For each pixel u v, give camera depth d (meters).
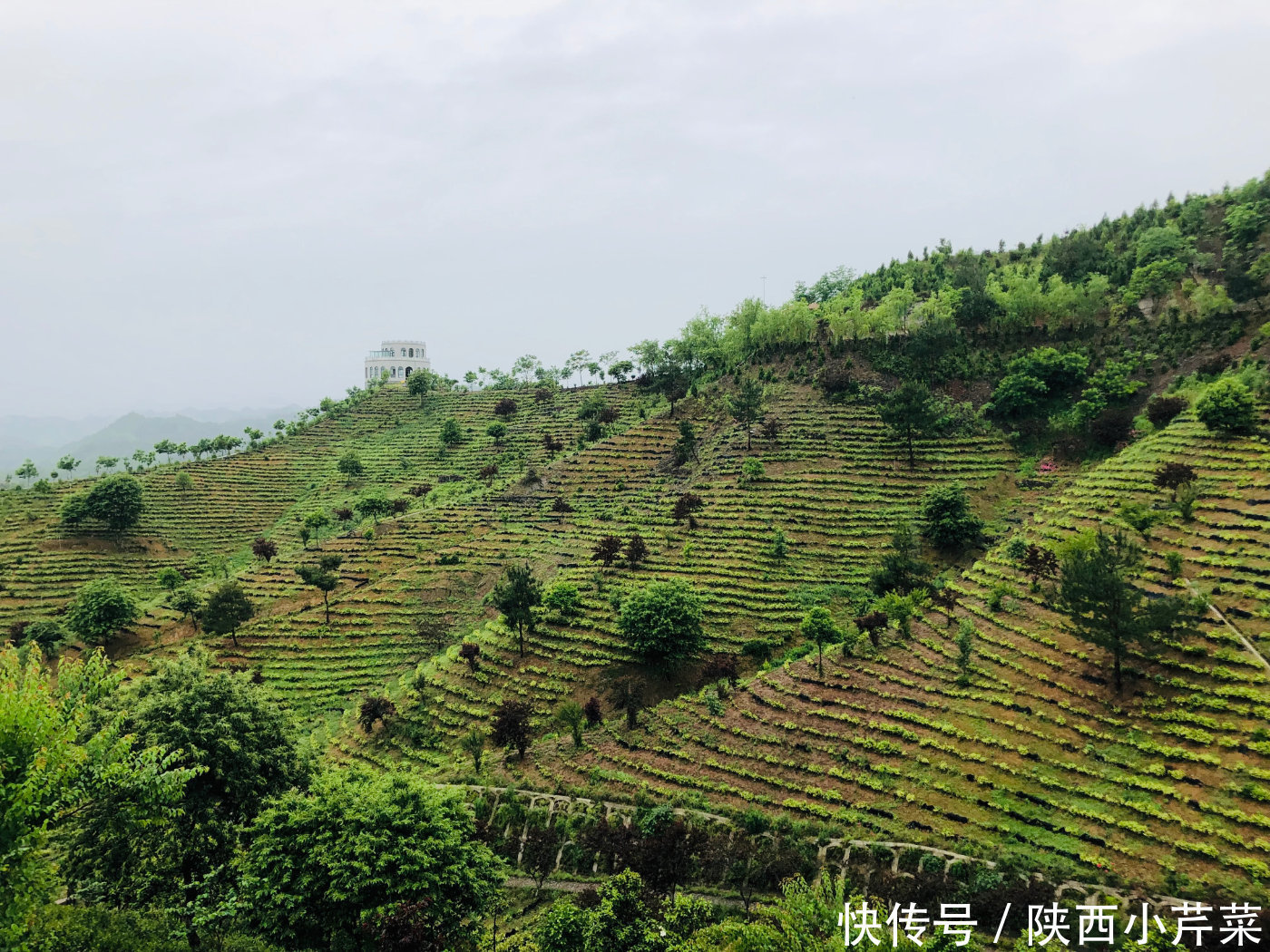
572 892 46.28
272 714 43.09
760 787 51.81
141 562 111.56
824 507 87.94
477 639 78.88
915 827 45.66
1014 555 70.56
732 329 132.25
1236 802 41.28
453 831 34.16
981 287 116.56
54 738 26.30
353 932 31.02
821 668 62.28
